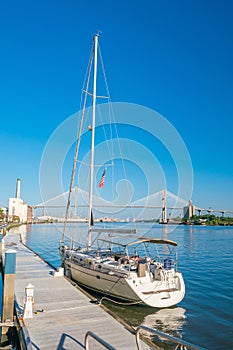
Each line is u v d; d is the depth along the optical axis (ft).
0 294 50.90
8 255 32.48
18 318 30.37
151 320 35.83
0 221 338.13
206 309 39.68
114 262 44.86
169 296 38.99
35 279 48.83
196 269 67.72
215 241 147.74
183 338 30.99
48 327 28.22
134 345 24.43
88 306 34.63
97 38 67.05
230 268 69.10
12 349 29.78
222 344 29.66
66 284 45.32
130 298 38.45
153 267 41.14
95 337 18.40
